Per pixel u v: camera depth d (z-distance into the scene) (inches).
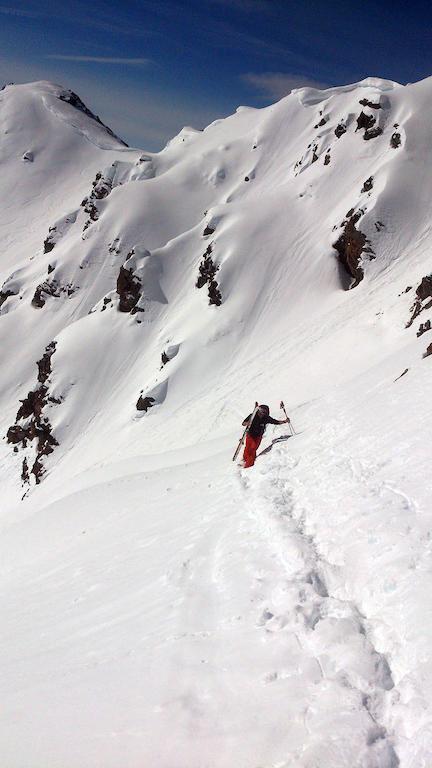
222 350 2174.0
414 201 2305.6
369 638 189.2
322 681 168.4
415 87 3029.0
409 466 317.7
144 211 3779.5
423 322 1435.8
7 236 5964.6
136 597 284.5
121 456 1908.2
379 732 145.2
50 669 233.3
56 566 428.1
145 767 151.4
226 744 152.0
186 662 198.8
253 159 4335.6
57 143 7214.6
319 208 2662.4
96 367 2541.8
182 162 4485.7
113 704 186.1
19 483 2464.3
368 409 502.6
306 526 307.6
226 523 353.1
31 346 3243.1
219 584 262.5
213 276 2474.2
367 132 2901.1
